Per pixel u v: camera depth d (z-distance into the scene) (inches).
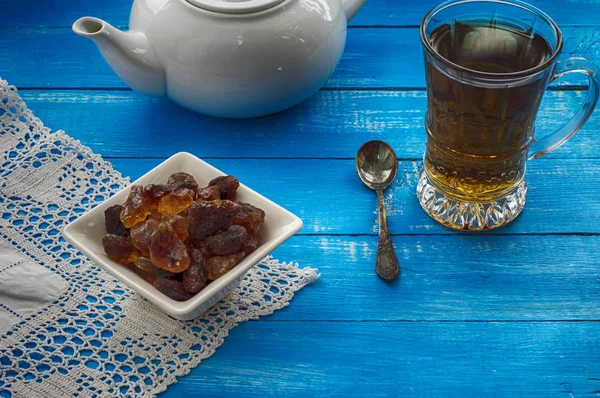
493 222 34.3
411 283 33.3
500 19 32.5
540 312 32.6
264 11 34.5
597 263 33.6
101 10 41.3
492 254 33.9
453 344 32.0
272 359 31.7
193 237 31.1
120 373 31.1
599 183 35.6
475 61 32.6
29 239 33.9
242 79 35.2
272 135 37.3
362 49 40.1
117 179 35.6
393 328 32.3
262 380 31.3
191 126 37.5
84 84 38.8
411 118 37.8
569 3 41.3
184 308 29.6
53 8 41.3
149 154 36.6
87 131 37.2
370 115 37.9
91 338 31.7
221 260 30.6
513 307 32.7
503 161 32.6
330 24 35.7
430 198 34.7
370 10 41.5
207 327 32.1
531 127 32.3
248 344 31.9
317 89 37.3
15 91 37.4
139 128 37.4
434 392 31.1
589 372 31.4
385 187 35.5
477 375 31.4
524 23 32.3
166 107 38.1
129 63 35.1
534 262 33.7
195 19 34.5
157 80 36.0
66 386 30.8
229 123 37.6
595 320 32.4
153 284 30.6
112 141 36.9
